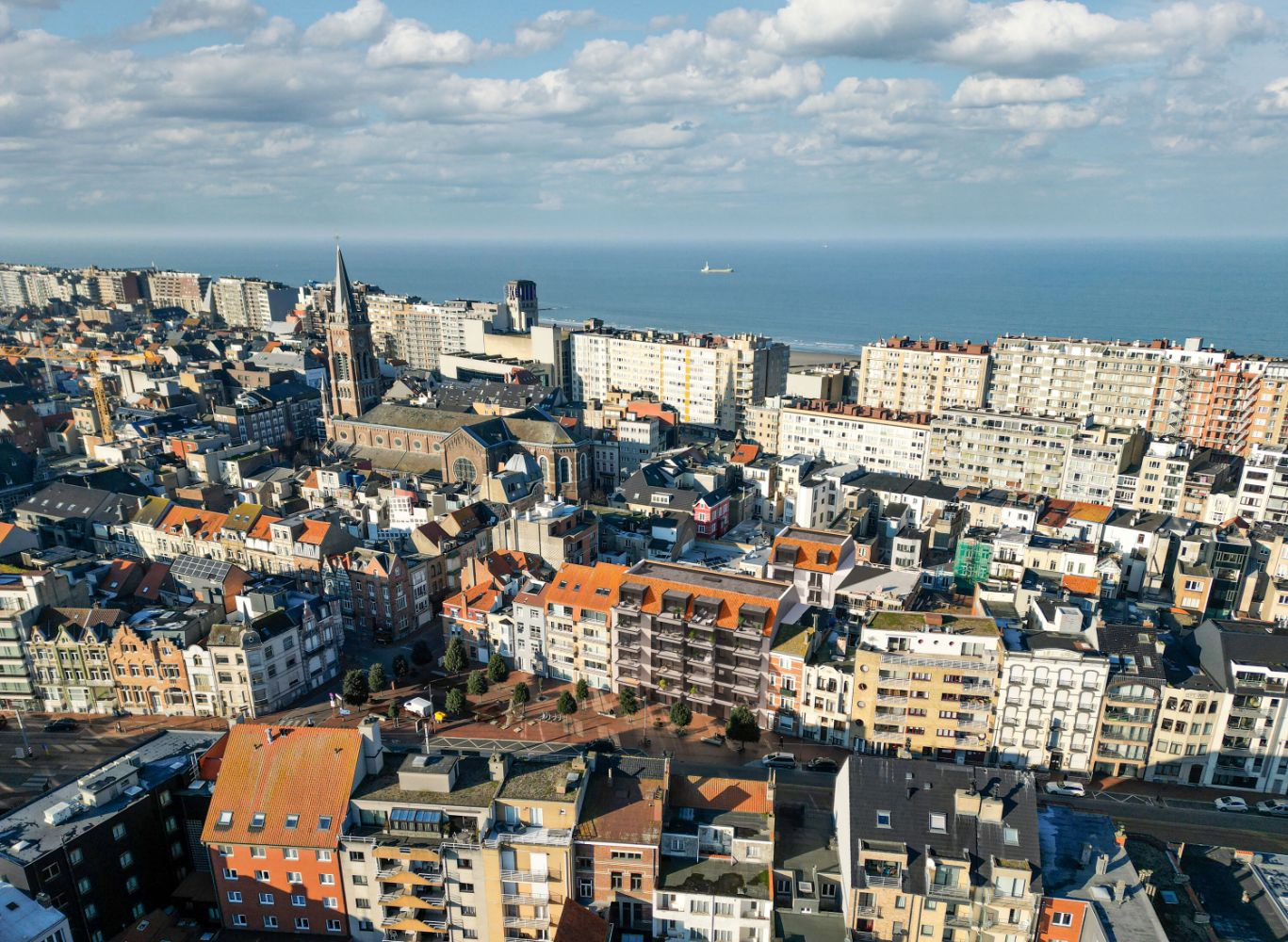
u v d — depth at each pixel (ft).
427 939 337.11
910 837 315.78
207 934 343.87
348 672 552.41
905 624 461.37
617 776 353.10
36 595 525.34
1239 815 422.00
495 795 330.75
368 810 332.60
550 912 325.21
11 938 264.31
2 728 505.66
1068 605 480.64
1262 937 292.20
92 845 329.52
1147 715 435.94
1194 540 616.39
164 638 503.20
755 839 329.31
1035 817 319.27
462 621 586.45
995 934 305.53
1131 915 294.25
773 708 492.95
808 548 608.60
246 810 335.26
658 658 514.27
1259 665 429.79
